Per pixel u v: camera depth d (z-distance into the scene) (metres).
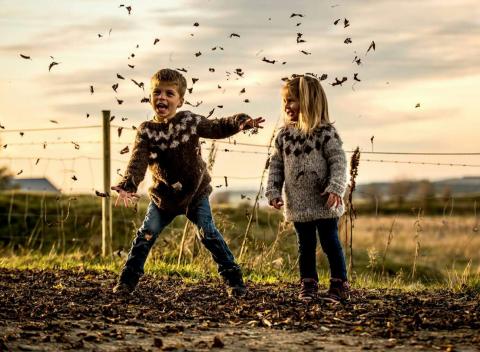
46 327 4.57
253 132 5.82
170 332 4.54
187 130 5.82
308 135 5.85
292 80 5.94
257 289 6.68
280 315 5.10
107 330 4.57
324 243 5.91
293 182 5.89
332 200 5.67
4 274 7.34
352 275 8.06
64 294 6.02
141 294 6.14
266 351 3.96
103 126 9.28
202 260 8.38
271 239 10.40
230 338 4.32
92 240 12.72
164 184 5.91
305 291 5.89
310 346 4.09
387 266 13.66
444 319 4.89
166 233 9.84
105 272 7.67
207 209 6.07
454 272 7.99
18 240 13.85
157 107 5.88
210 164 8.49
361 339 4.31
